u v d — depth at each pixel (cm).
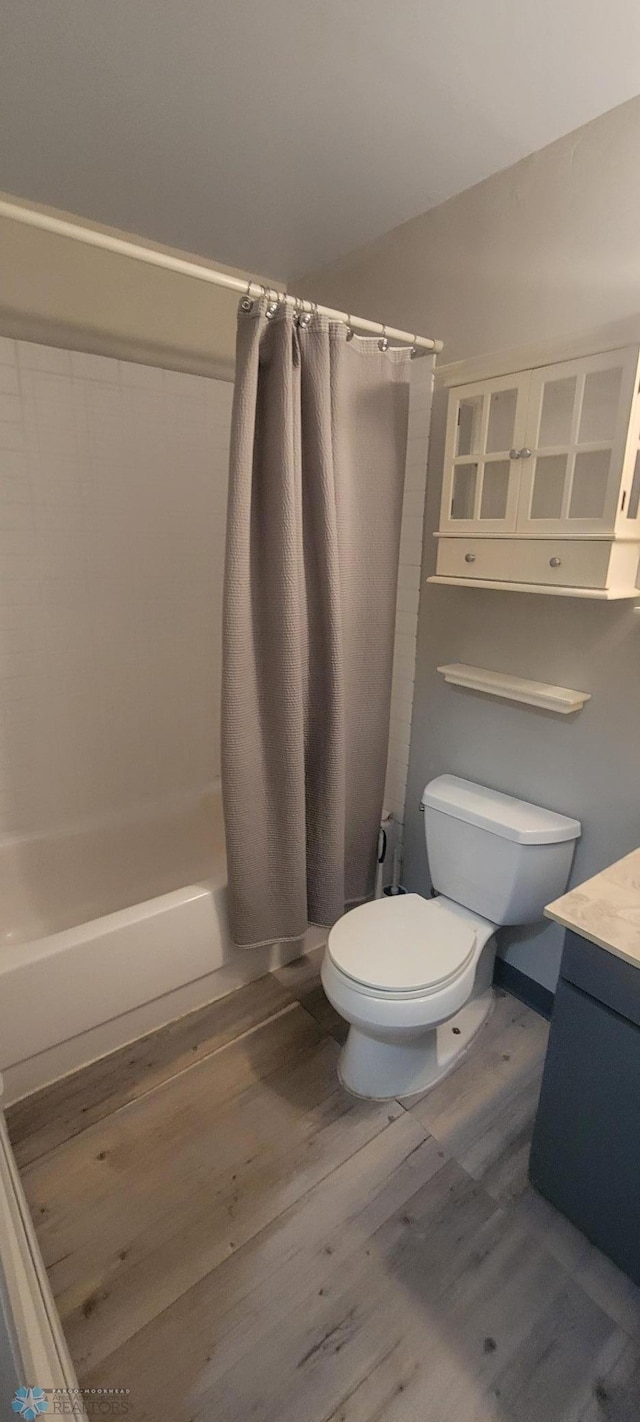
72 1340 112
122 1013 169
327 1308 118
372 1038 158
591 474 140
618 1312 118
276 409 151
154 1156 144
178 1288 120
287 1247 127
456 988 147
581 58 120
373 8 110
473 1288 121
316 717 181
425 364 185
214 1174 141
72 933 156
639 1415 104
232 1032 180
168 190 171
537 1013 190
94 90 132
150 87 132
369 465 177
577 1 107
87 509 205
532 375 142
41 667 208
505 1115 157
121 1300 118
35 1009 151
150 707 237
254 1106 158
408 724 215
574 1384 108
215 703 255
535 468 145
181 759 251
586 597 138
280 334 148
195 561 235
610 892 122
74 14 112
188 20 114
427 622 201
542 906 173
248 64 124
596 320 144
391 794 228
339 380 161
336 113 138
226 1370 109
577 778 166
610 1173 119
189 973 179
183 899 173
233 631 158
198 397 221
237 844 172
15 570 196
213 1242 128
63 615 209
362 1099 160
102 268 193
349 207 177
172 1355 110
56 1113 154
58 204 178
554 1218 134
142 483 215
